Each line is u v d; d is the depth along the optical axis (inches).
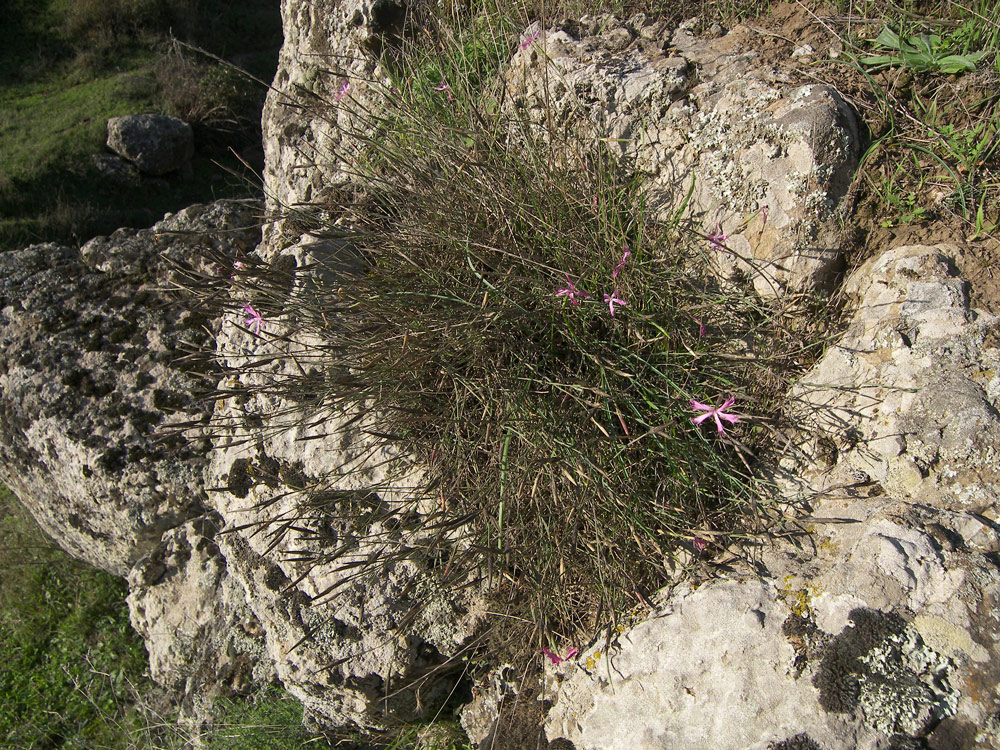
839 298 77.3
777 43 88.5
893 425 67.2
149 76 378.0
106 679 133.1
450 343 79.0
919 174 76.4
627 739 70.2
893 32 83.6
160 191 330.3
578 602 81.0
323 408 83.7
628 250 79.0
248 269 87.4
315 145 122.1
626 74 90.6
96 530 124.7
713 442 76.5
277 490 94.2
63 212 295.1
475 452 80.7
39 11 413.1
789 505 71.7
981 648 56.9
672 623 70.7
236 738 102.0
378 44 118.5
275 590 92.7
